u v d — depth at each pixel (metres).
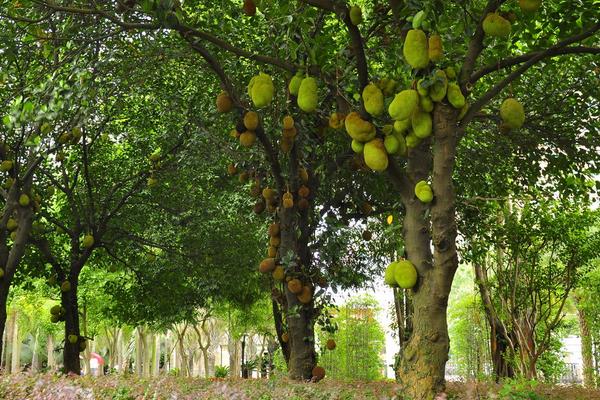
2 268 10.16
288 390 5.87
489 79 9.27
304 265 9.27
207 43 8.23
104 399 4.84
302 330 9.09
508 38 6.37
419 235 5.32
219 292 15.77
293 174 9.00
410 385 5.05
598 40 7.91
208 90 10.52
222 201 13.75
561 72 9.62
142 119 12.55
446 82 4.98
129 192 12.93
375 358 19.89
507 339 14.24
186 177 13.28
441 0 5.04
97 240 13.02
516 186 11.33
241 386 6.48
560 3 7.07
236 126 7.99
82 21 7.79
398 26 5.77
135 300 16.12
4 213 10.24
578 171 10.36
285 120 8.20
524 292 14.31
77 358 12.73
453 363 21.67
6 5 7.51
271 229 9.40
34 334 39.62
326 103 8.75
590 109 9.62
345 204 10.86
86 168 12.56
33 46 8.10
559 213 12.92
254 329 28.05
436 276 5.09
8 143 11.35
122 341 34.75
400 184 5.46
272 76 8.77
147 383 5.75
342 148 10.08
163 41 7.89
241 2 8.78
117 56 7.57
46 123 8.60
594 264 15.99
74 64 6.90
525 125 9.98
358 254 12.80
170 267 14.97
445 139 5.08
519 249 13.14
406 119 5.12
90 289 19.75
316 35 7.91
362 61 5.54
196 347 36.56
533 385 7.55
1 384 4.86
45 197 12.70
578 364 21.67
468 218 11.85
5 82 8.62
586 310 15.98
